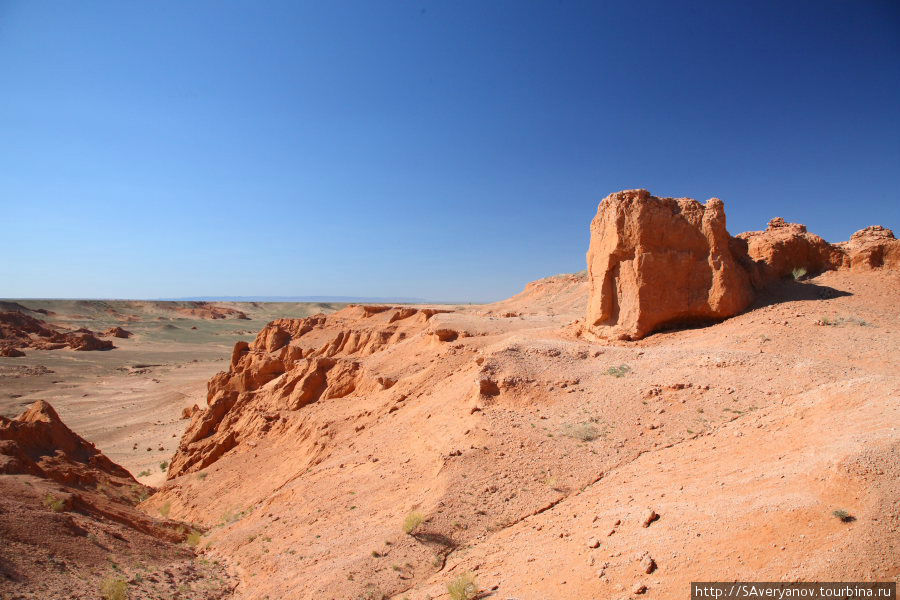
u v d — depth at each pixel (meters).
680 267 24.73
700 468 11.12
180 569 14.19
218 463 29.08
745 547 7.66
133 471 40.91
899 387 10.75
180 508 25.02
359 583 10.84
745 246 29.77
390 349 36.25
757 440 11.45
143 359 110.62
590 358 20.22
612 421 15.27
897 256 27.78
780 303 24.81
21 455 20.48
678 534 8.59
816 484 8.19
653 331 24.89
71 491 18.09
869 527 6.93
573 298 62.44
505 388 18.38
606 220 26.16
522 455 14.37
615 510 10.45
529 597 8.58
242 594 12.69
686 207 25.47
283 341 70.00
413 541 11.93
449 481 13.62
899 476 7.36
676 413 14.88
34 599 10.31
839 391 11.70
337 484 17.83
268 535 16.00
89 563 12.88
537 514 12.03
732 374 16.27
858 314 22.08
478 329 32.53
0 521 12.83
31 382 78.94
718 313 24.33
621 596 7.76
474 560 10.75
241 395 37.56
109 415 61.34
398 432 20.97
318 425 26.58
